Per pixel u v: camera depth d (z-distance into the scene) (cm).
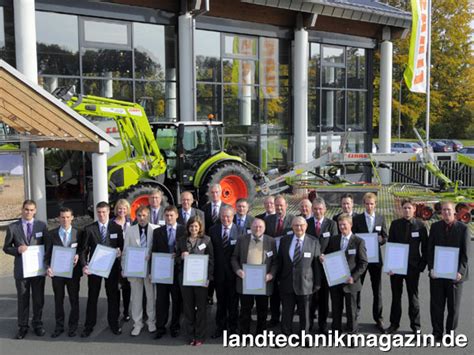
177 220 752
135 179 1198
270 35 1872
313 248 650
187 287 653
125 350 635
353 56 2166
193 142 1312
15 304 798
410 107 4625
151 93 1598
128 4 1524
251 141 1859
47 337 678
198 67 1708
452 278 637
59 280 678
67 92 1123
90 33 1465
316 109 2047
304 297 643
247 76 1836
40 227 689
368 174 2178
